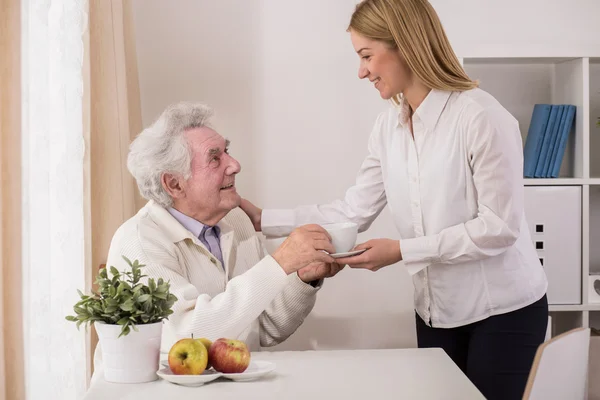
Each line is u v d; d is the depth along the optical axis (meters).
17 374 2.12
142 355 1.46
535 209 2.76
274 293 1.72
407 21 1.87
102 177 2.43
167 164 1.92
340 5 2.87
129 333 1.45
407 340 2.94
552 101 3.04
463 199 1.96
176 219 1.99
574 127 2.85
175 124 1.95
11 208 2.09
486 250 1.90
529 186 2.76
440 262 1.94
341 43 2.88
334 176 2.91
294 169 2.91
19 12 2.10
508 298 1.97
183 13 2.86
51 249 2.23
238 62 2.88
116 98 2.44
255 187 2.91
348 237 1.85
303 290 2.04
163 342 1.69
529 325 1.99
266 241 2.91
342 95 2.89
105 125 2.43
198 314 1.66
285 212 2.33
